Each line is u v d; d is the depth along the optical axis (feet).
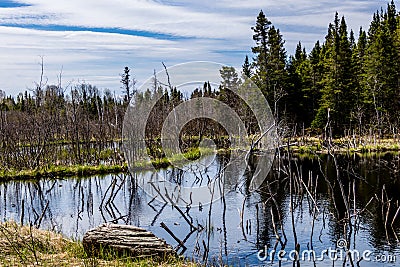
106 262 28.55
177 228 46.11
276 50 143.64
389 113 143.33
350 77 150.00
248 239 41.60
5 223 34.73
